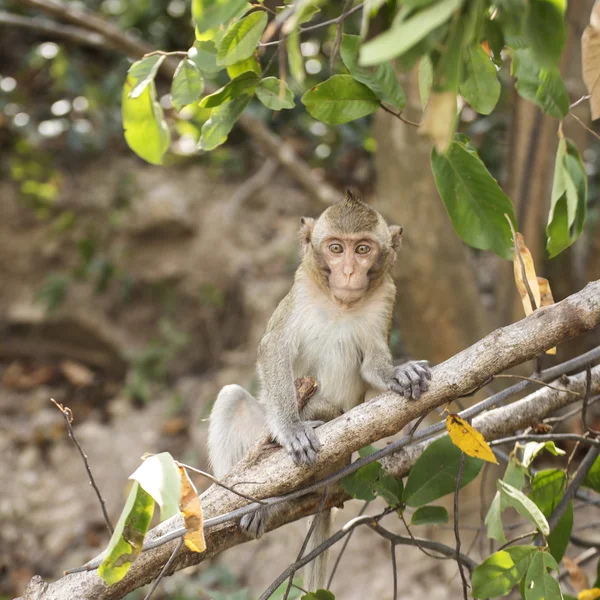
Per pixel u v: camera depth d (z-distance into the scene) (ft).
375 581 39.29
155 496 13.19
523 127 35.12
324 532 25.18
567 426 39.88
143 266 55.16
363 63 9.76
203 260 54.65
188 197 56.34
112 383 53.83
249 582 41.52
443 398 17.57
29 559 44.04
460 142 17.84
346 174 56.65
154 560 17.87
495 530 18.22
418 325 36.32
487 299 47.11
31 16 55.57
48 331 54.85
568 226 16.88
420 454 20.84
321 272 24.09
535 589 16.69
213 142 17.26
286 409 22.95
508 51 18.04
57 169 57.52
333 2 47.26
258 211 56.44
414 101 34.22
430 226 35.37
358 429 18.22
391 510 19.25
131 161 58.08
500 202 17.19
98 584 17.51
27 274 55.67
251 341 50.93
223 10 12.50
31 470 47.80
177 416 50.24
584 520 38.52
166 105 52.49
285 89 15.64
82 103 57.16
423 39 10.55
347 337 24.66
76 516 45.73
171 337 53.26
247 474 19.11
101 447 48.88
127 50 39.65
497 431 20.56
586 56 14.26
